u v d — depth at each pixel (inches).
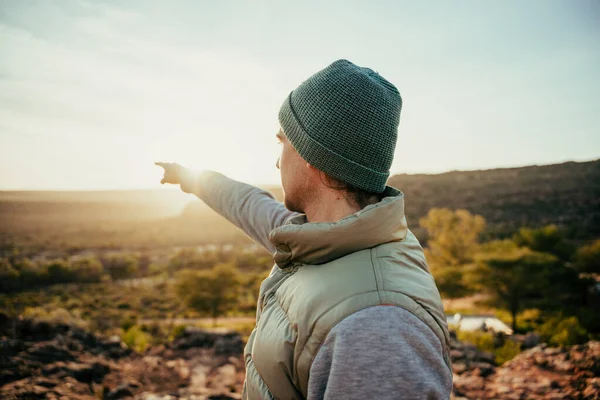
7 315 232.7
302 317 29.5
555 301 1344.7
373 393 25.5
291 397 30.7
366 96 33.1
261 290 38.2
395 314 27.1
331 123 33.1
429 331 28.0
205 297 1811.0
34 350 183.8
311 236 31.4
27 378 153.4
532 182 4852.4
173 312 2140.7
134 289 2945.4
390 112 34.1
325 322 28.1
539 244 2176.4
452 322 1204.5
